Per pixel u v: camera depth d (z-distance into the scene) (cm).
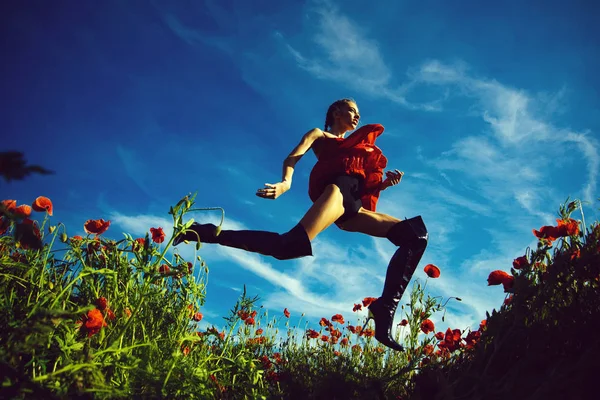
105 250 215
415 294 289
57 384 137
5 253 193
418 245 283
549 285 162
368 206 305
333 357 361
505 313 164
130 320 185
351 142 290
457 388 154
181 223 213
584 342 148
